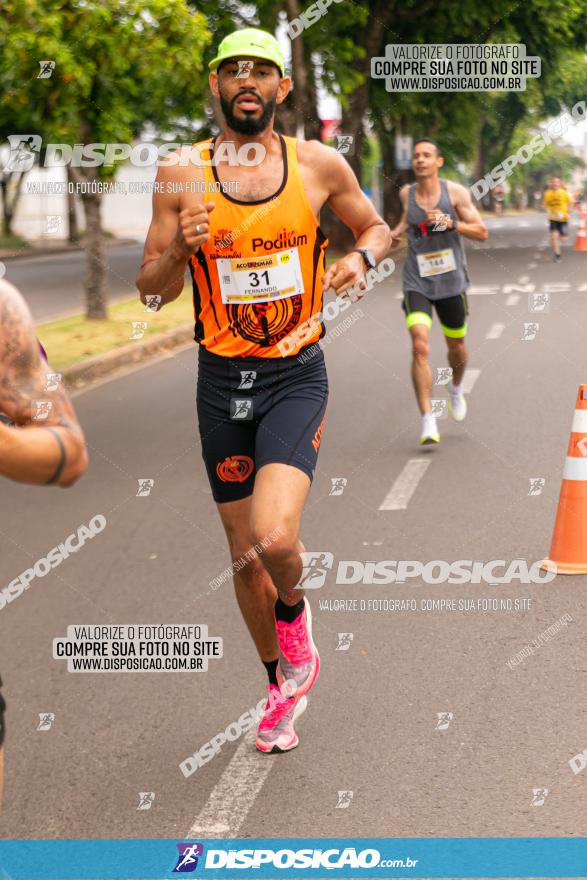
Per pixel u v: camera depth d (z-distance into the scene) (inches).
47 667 260.2
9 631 284.7
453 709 227.0
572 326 811.4
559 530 310.2
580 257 1439.5
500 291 1055.6
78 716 233.8
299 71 1140.5
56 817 194.1
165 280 207.5
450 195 459.5
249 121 207.2
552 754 206.5
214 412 217.3
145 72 647.1
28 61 612.7
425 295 466.0
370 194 2032.5
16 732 227.3
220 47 208.8
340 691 238.5
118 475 446.9
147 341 787.4
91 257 880.9
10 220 2402.8
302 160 214.4
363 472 424.5
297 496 203.8
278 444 208.7
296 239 212.8
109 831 188.5
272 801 195.9
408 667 248.8
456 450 453.7
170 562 335.0
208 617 287.7
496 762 204.7
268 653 222.1
